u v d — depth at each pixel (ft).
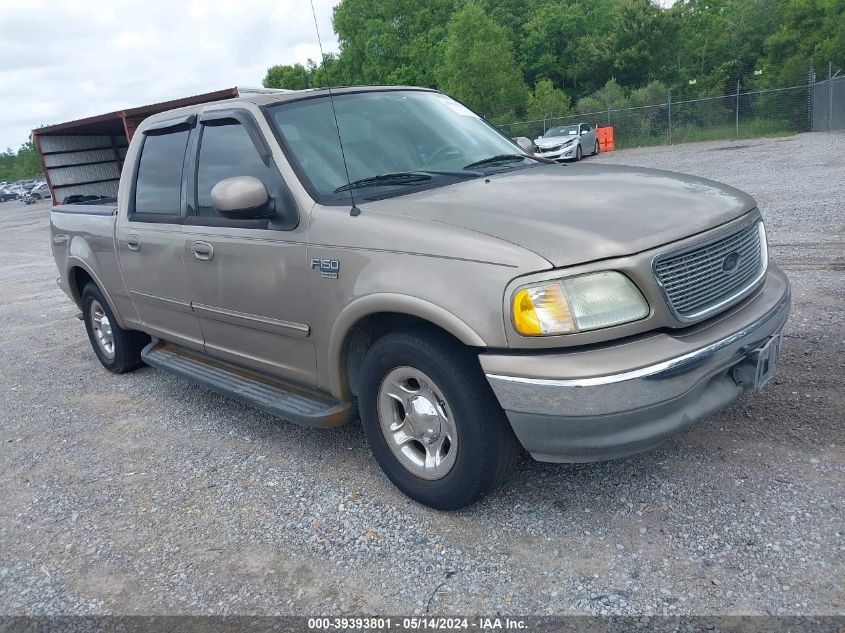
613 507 10.14
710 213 9.93
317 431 14.15
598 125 107.86
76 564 10.45
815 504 9.55
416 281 9.53
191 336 15.02
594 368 8.54
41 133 28.71
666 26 156.46
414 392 10.38
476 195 10.75
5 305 32.01
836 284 18.89
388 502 11.11
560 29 178.29
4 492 13.12
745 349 9.61
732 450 11.18
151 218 15.10
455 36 127.24
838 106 81.82
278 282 11.78
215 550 10.36
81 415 16.80
